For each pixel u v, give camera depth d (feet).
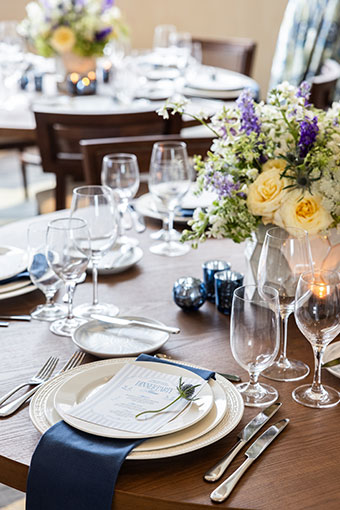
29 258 4.69
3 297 4.82
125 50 12.19
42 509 3.11
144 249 5.90
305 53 15.97
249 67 14.56
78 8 11.09
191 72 12.25
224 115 4.64
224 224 4.52
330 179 4.28
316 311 3.60
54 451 3.13
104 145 7.48
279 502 2.94
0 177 17.21
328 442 3.37
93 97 10.99
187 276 5.36
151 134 8.98
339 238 4.52
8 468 3.23
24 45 12.50
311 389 3.80
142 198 6.92
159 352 4.19
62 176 9.23
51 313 4.73
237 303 3.50
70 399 3.51
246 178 4.49
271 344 3.51
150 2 18.98
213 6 19.04
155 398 3.48
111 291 5.11
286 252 3.95
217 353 4.20
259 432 3.43
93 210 4.71
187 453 3.25
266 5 18.93
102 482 3.00
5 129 9.19
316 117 4.35
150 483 3.04
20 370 4.00
